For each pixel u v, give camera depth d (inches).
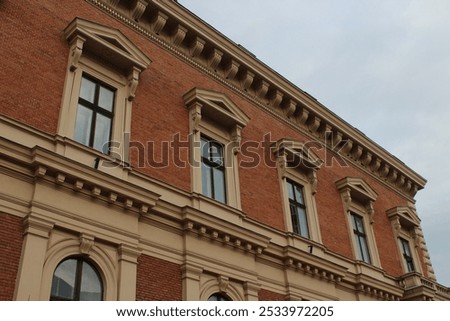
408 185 1024.2
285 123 781.3
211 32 682.2
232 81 718.5
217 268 530.0
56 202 426.3
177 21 649.0
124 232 462.3
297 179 740.7
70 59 513.3
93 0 579.2
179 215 519.2
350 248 772.6
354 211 834.8
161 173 543.8
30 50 485.7
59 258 412.5
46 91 478.9
